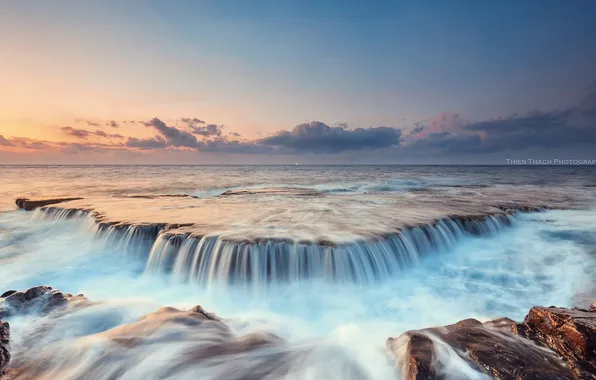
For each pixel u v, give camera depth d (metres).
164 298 9.13
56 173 87.75
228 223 13.14
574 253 12.41
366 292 9.26
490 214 15.77
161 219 14.12
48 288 7.73
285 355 5.63
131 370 5.10
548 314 5.29
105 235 13.25
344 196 24.94
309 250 9.80
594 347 4.41
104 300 7.93
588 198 24.91
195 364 5.25
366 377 5.02
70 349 5.56
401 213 15.85
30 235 15.16
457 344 5.14
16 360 5.26
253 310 8.37
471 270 10.81
